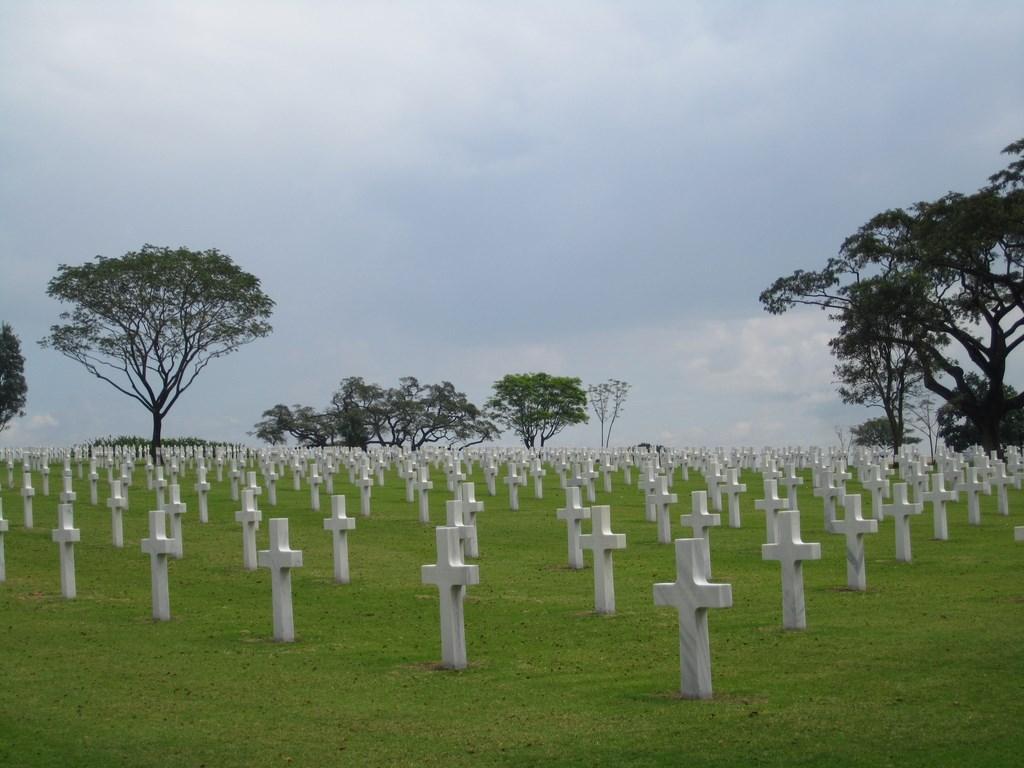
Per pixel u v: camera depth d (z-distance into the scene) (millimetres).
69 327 68688
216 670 15938
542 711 13055
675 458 59750
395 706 13578
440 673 15469
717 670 14789
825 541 29969
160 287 68750
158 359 71000
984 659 14828
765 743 11258
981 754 10664
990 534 31156
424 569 15969
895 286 64688
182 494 44625
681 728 11930
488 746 11648
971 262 64125
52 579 25547
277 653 17219
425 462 61375
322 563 27844
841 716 12148
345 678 15266
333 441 101375
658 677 14711
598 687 14234
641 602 21297
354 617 20500
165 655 17125
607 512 20172
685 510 38906
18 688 14852
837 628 17625
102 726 12828
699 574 13219
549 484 50469
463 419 104938
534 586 23641
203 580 25312
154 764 11367
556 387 111562
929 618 18234
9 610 21547
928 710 12289
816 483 35938
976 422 68562
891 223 68000
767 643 16578
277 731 12508
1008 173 62812
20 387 104562
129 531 34031
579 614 20094
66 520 23031
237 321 71688
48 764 11406
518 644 17516
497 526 34688
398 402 102688
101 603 22375
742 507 39781
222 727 12734
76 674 15734
